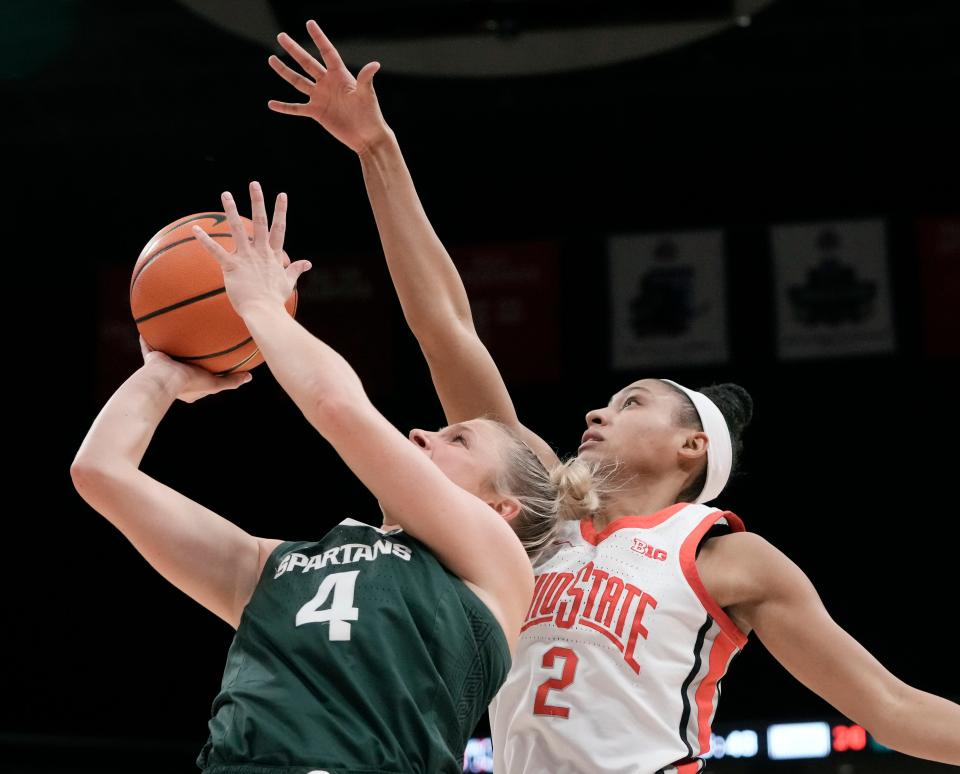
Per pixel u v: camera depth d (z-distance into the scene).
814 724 10.38
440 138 14.84
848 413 14.42
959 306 12.82
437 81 13.69
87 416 15.45
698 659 3.29
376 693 2.45
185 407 15.52
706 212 15.12
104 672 14.45
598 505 3.56
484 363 3.80
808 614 3.25
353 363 13.77
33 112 14.01
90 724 14.25
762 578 3.30
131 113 13.99
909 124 14.45
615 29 9.55
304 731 2.39
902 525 14.15
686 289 13.34
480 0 9.45
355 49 10.03
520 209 15.40
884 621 13.90
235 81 13.46
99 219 15.51
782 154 14.89
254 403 15.52
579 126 14.63
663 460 3.74
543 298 13.47
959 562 13.94
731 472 4.02
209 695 14.18
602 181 15.24
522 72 10.28
